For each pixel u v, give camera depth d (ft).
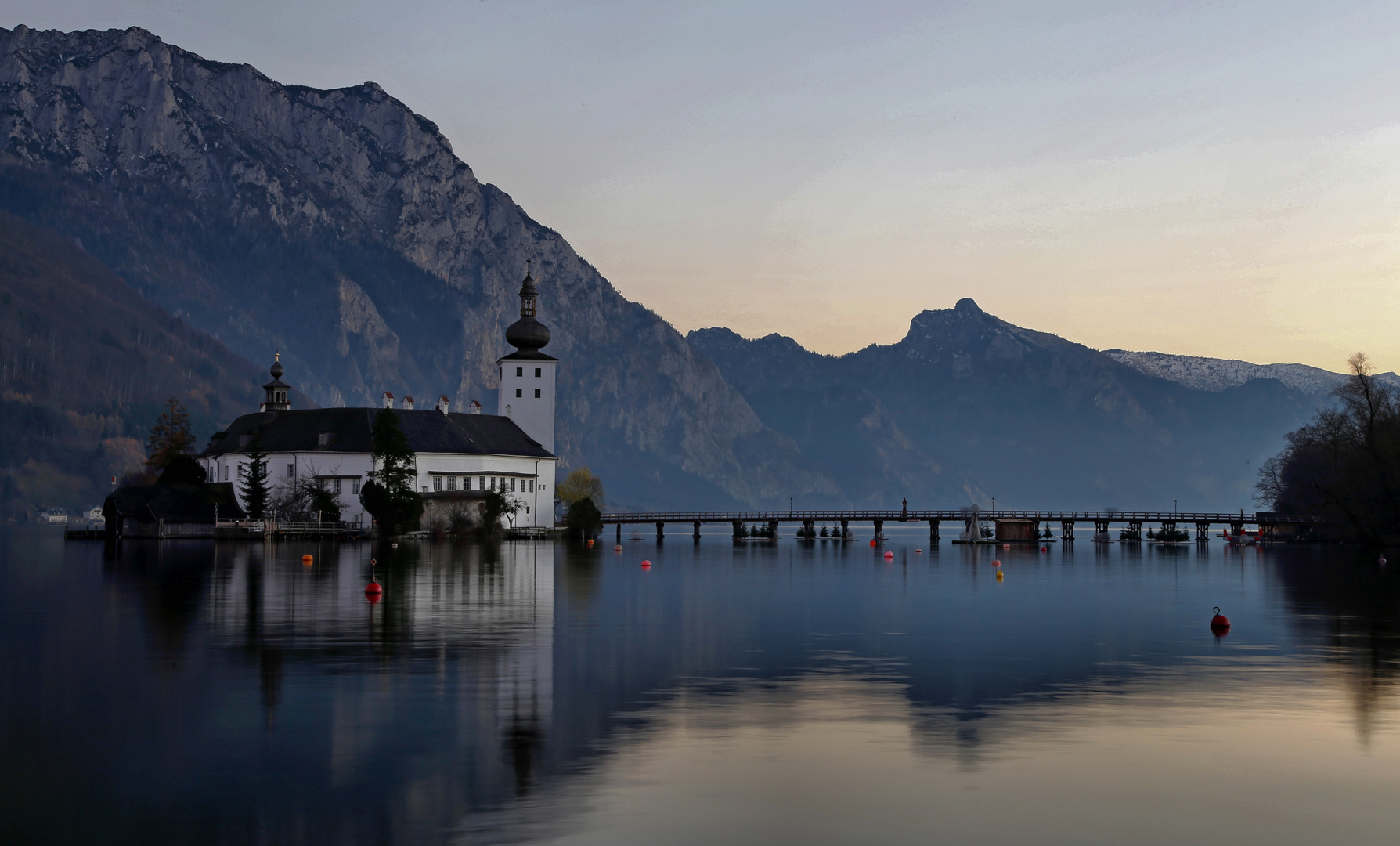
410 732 111.14
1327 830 84.74
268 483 604.49
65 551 465.06
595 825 84.74
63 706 121.60
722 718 118.21
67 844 81.30
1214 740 109.50
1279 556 495.82
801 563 428.56
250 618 199.41
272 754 103.14
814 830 83.92
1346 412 571.69
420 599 236.02
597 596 255.70
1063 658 161.38
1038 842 81.82
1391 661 159.02
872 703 126.41
